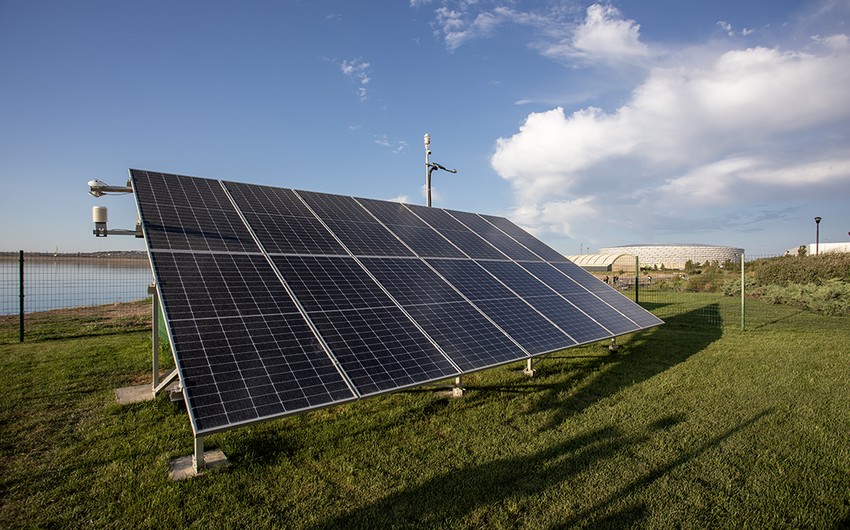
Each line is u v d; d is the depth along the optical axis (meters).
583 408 8.55
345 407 8.59
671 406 8.59
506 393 9.52
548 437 7.24
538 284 12.40
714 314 21.30
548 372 11.18
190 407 4.97
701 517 5.07
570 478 5.93
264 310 6.90
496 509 5.25
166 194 8.78
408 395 9.30
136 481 5.79
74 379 9.90
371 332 7.41
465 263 11.79
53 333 15.03
